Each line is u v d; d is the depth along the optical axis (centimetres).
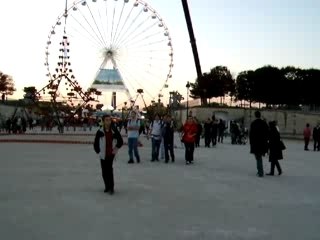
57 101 6588
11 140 3669
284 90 9706
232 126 4278
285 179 1670
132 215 973
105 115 1241
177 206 1088
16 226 854
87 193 1239
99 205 1076
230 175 1756
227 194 1285
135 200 1153
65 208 1030
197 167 2027
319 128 3719
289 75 9838
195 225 895
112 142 1241
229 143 4384
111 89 6194
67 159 2223
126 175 1673
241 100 10294
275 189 1410
